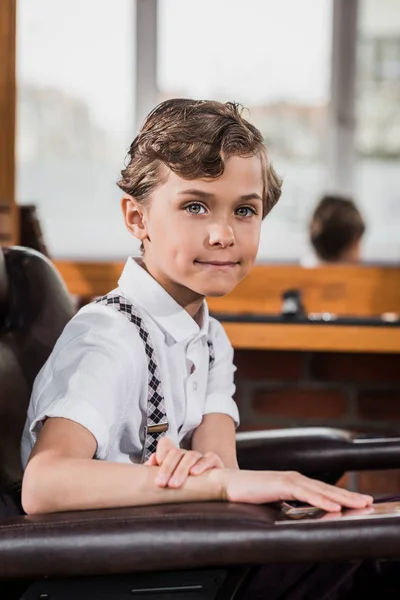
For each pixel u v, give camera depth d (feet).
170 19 18.78
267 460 4.11
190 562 2.61
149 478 2.91
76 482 2.91
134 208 3.50
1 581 2.83
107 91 18.92
